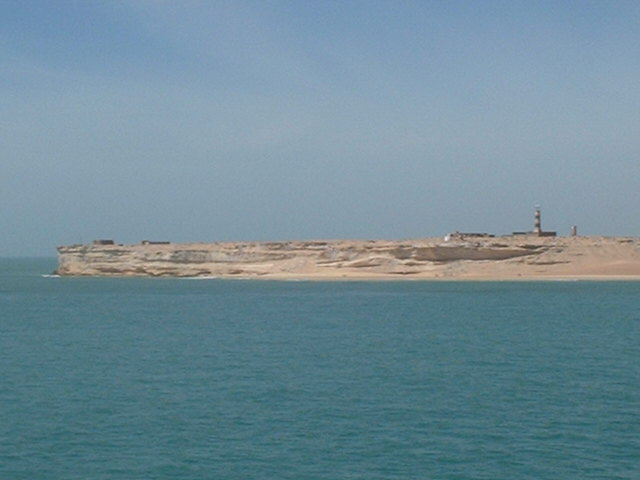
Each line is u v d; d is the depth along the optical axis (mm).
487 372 47438
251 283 164125
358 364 50906
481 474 28047
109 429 34250
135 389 42969
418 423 34688
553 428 33781
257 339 65375
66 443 32156
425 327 74312
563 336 66000
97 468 29000
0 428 34531
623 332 69000
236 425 34656
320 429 33906
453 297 117500
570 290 132750
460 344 60969
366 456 30094
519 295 120938
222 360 53281
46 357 55719
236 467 28953
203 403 39094
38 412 37500
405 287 144625
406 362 51656
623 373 46875
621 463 29141
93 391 42500
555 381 44281
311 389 42406
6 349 60375
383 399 39688
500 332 69438
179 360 53531
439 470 28469
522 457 29844
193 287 151125
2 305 110188
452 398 39781
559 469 28500
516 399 39406
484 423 34625
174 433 33469
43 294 134875
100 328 76250
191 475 28188
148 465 29281
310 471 28469
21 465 29422
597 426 34031
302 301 112125
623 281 157125
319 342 62969
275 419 35656
